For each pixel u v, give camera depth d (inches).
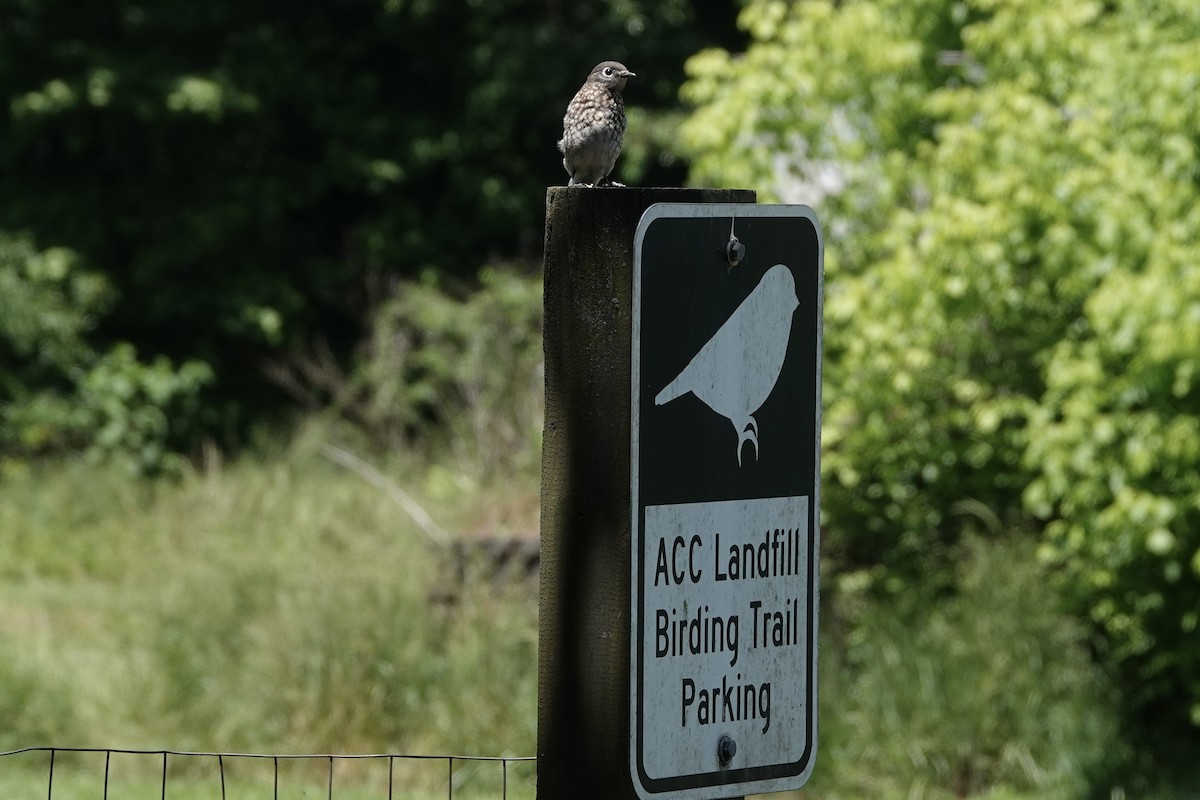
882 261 548.4
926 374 548.4
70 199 1109.7
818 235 163.9
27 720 506.3
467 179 1143.0
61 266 1036.5
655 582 153.3
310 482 839.1
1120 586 520.4
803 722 162.7
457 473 820.6
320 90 1137.4
